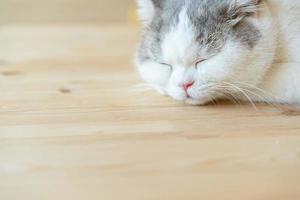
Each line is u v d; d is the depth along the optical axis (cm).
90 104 64
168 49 60
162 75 62
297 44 62
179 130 57
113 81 71
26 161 52
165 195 47
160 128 58
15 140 56
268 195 47
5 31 102
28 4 115
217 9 60
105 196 47
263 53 60
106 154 53
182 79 60
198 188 48
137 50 68
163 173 50
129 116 60
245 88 62
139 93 67
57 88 69
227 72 59
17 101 65
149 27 64
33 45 91
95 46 90
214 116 60
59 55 85
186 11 61
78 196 47
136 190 48
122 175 50
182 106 63
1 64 80
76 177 50
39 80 73
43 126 58
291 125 58
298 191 48
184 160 52
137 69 69
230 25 60
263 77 62
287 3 63
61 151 53
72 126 58
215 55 59
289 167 51
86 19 110
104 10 113
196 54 59
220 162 51
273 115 60
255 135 56
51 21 109
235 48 59
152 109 62
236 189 48
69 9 114
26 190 48
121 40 93
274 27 62
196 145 54
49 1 115
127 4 115
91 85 70
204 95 61
